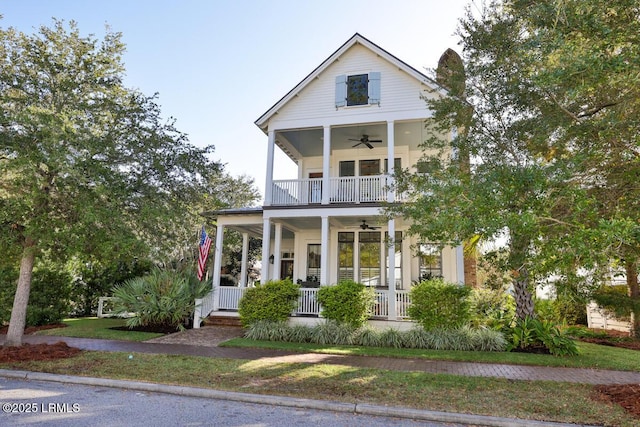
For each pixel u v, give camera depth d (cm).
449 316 1023
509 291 1209
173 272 1459
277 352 930
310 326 1148
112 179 832
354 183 1342
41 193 763
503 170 547
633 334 1259
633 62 462
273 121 1417
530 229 472
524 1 657
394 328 1108
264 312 1164
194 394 605
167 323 1326
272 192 1388
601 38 500
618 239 420
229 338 1128
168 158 927
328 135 1351
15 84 838
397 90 1329
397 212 980
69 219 845
